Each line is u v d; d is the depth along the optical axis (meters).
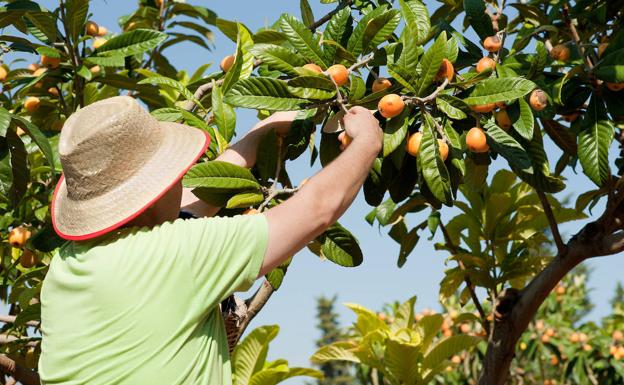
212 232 2.04
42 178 4.82
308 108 2.87
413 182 3.25
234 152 3.01
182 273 2.01
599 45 3.51
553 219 3.89
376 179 3.15
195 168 2.77
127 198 2.06
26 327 4.45
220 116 3.19
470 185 4.03
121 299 2.00
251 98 2.85
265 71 3.38
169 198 2.17
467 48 3.47
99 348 2.00
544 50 3.11
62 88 5.33
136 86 4.53
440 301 4.94
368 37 3.06
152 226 2.17
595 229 3.83
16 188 3.88
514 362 9.15
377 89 2.99
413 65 2.92
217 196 2.85
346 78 2.89
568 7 3.85
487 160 3.38
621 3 3.93
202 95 3.71
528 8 3.73
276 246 2.09
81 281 2.04
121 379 1.99
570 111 3.60
